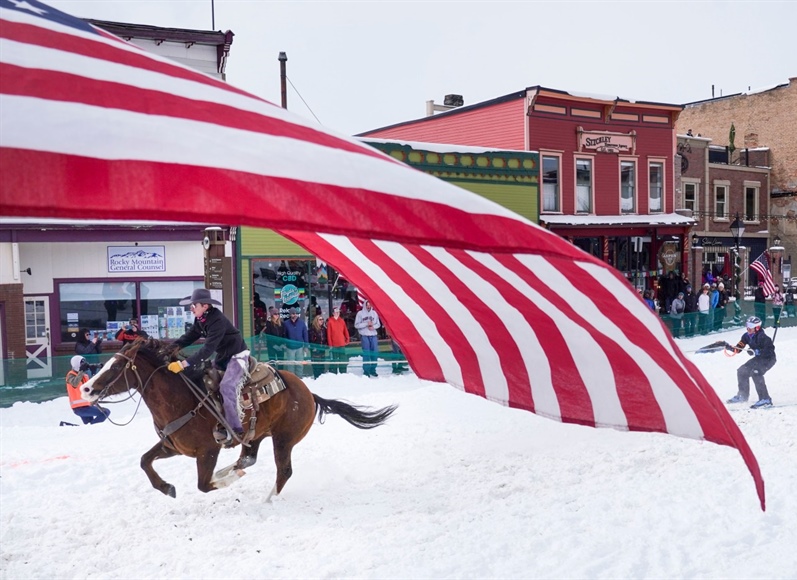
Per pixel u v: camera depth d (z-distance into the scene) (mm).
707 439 3566
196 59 21125
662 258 31688
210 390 7945
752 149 44750
